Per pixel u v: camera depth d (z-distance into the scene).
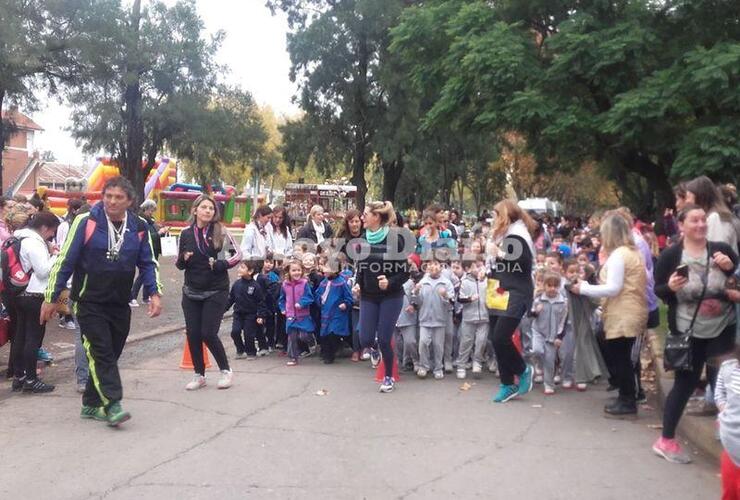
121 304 5.90
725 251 4.95
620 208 6.86
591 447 5.34
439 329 7.76
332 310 8.35
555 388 7.30
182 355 9.00
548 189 63.12
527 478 4.68
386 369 7.06
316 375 7.83
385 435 5.60
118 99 32.69
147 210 12.75
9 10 24.27
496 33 17.16
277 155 45.66
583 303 6.93
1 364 8.20
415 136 34.06
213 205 7.00
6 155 61.00
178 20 32.81
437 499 4.32
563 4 18.20
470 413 6.29
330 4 35.41
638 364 6.62
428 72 20.30
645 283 6.04
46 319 5.84
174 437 5.51
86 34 27.56
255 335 8.88
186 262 6.96
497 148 41.59
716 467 4.90
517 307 6.45
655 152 17.17
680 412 5.04
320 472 4.76
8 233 8.58
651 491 4.46
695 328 4.92
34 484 4.54
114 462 4.95
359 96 34.81
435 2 20.78
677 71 15.31
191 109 33.53
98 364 5.79
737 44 14.78
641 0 17.16
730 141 14.54
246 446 5.30
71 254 5.70
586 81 16.80
